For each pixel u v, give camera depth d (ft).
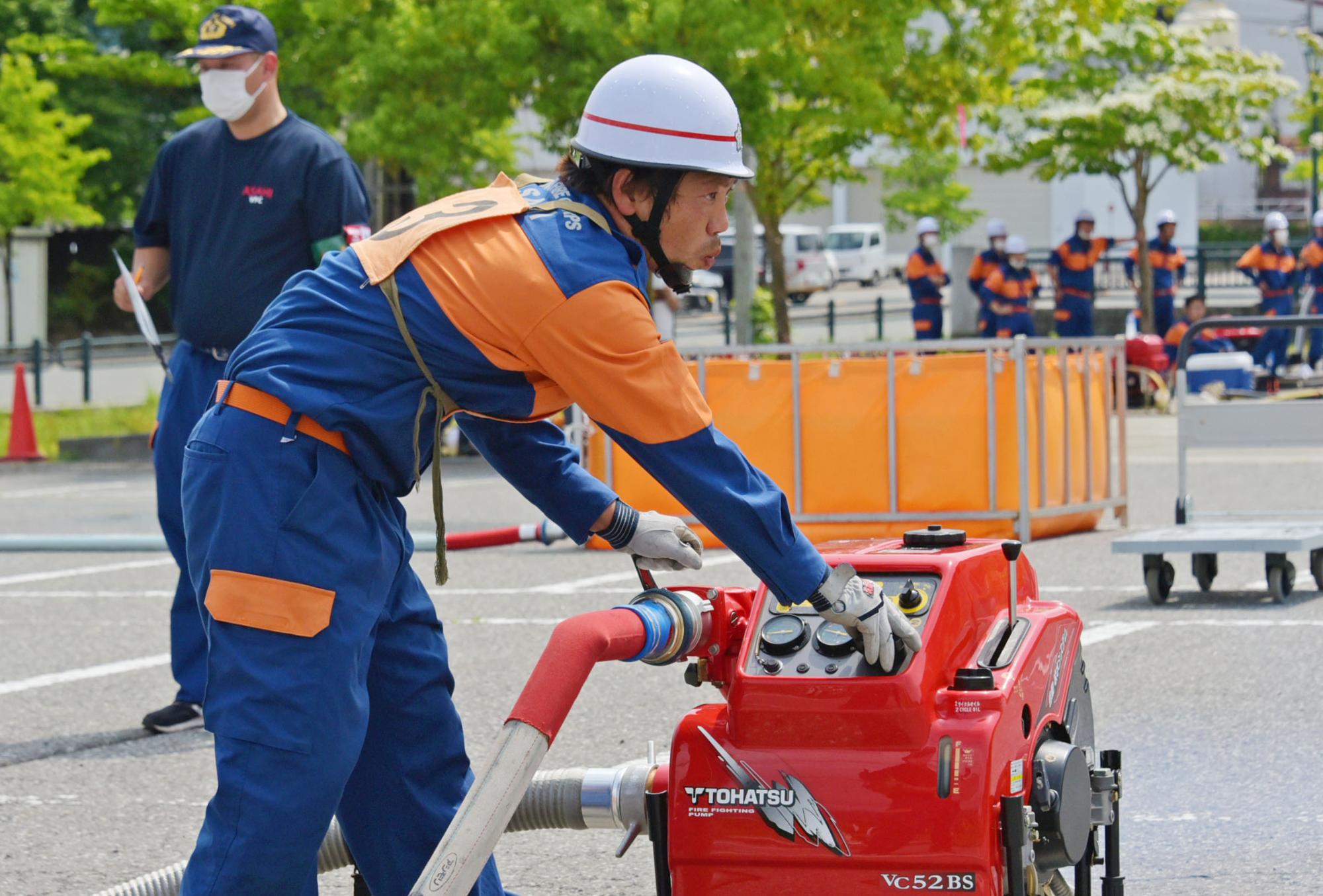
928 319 90.94
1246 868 16.65
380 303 11.35
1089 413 42.57
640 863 17.57
